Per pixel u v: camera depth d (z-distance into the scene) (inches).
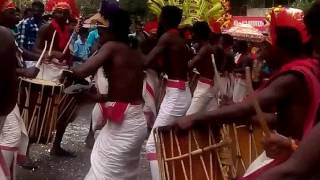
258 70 173.5
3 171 131.1
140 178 253.1
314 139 68.8
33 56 256.7
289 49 114.9
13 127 202.8
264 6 984.3
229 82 385.1
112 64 180.1
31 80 221.9
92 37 523.8
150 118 298.5
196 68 284.7
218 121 123.1
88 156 290.0
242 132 142.5
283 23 114.1
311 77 103.9
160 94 298.5
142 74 186.2
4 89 127.5
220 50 354.6
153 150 211.6
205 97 284.0
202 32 285.3
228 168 135.5
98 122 186.5
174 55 234.5
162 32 243.4
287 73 106.2
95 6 1314.0
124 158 183.2
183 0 333.1
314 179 76.9
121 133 181.2
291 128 107.2
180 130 134.2
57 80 243.1
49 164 271.1
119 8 183.8
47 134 225.5
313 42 101.6
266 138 98.9
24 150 217.2
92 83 206.1
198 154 134.2
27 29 316.2
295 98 105.7
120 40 183.2
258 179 70.7
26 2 693.3
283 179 69.1
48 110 222.4
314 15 97.5
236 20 713.6
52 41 253.3
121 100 180.7
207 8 345.4
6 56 125.6
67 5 265.9
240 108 114.7
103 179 182.1
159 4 325.7
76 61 308.2
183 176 134.9
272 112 115.6
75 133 345.4
